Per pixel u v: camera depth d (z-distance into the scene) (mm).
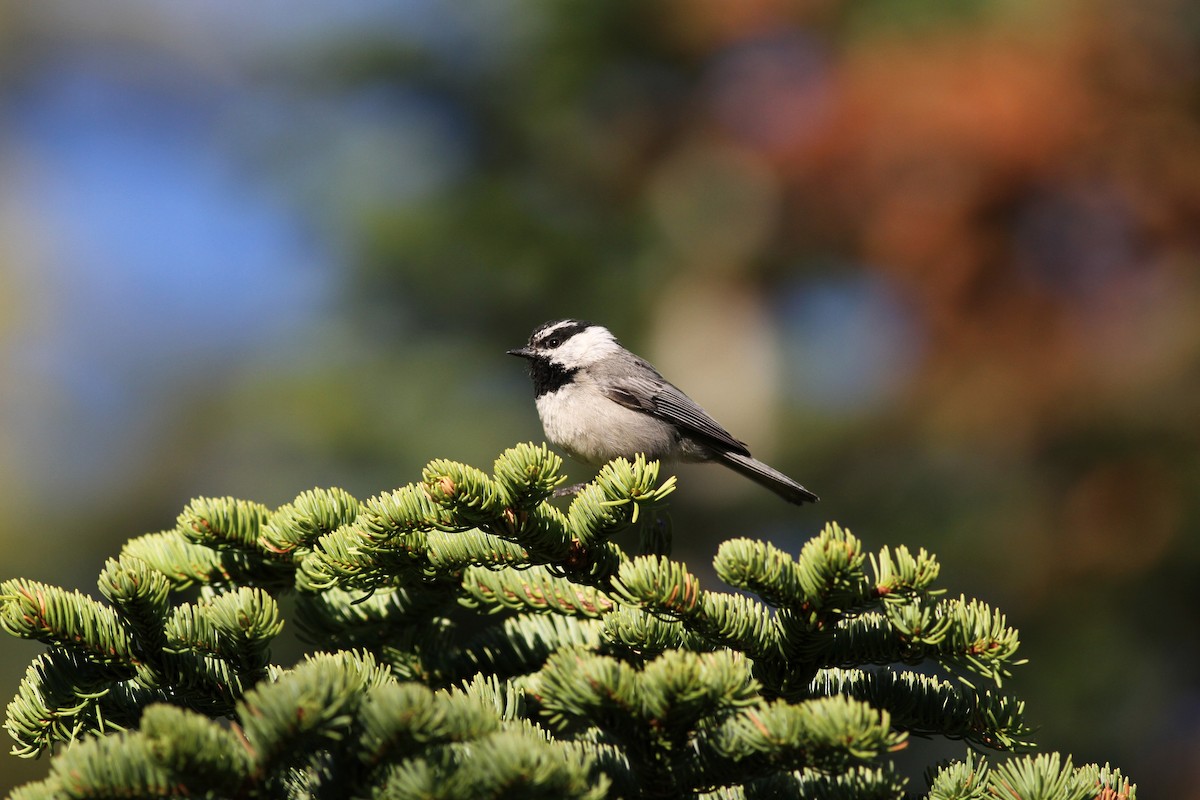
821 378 14211
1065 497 12344
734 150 13578
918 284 12664
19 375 14656
